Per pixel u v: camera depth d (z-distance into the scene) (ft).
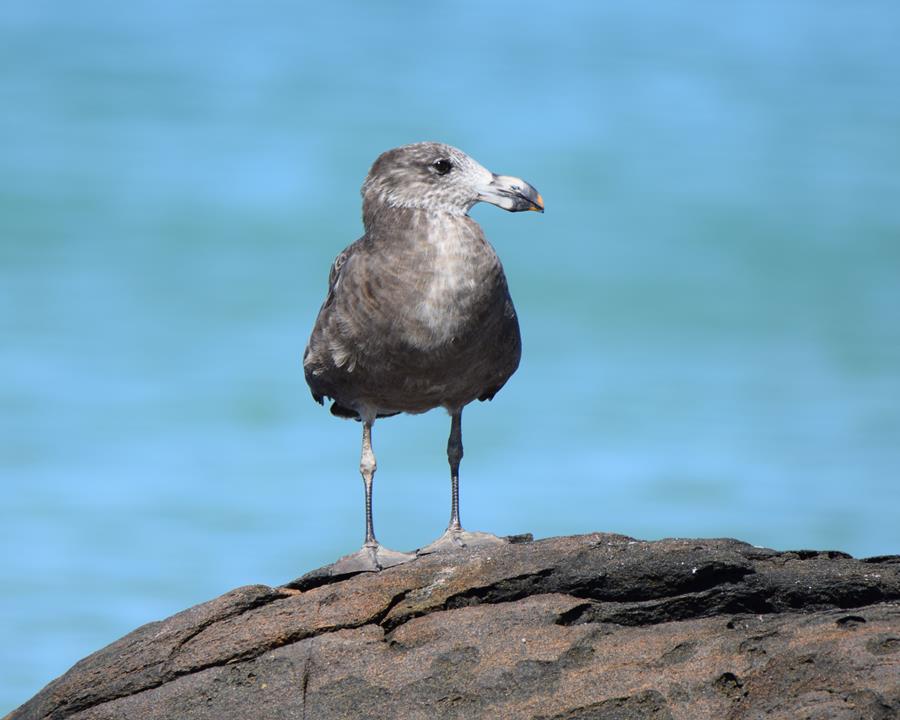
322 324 51.31
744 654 37.91
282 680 40.68
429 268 48.57
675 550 42.50
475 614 41.09
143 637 43.16
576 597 41.93
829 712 34.96
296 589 47.85
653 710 37.37
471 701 38.86
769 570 42.24
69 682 42.42
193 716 40.52
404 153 49.98
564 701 38.04
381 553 49.67
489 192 49.62
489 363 51.67
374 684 39.88
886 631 37.01
